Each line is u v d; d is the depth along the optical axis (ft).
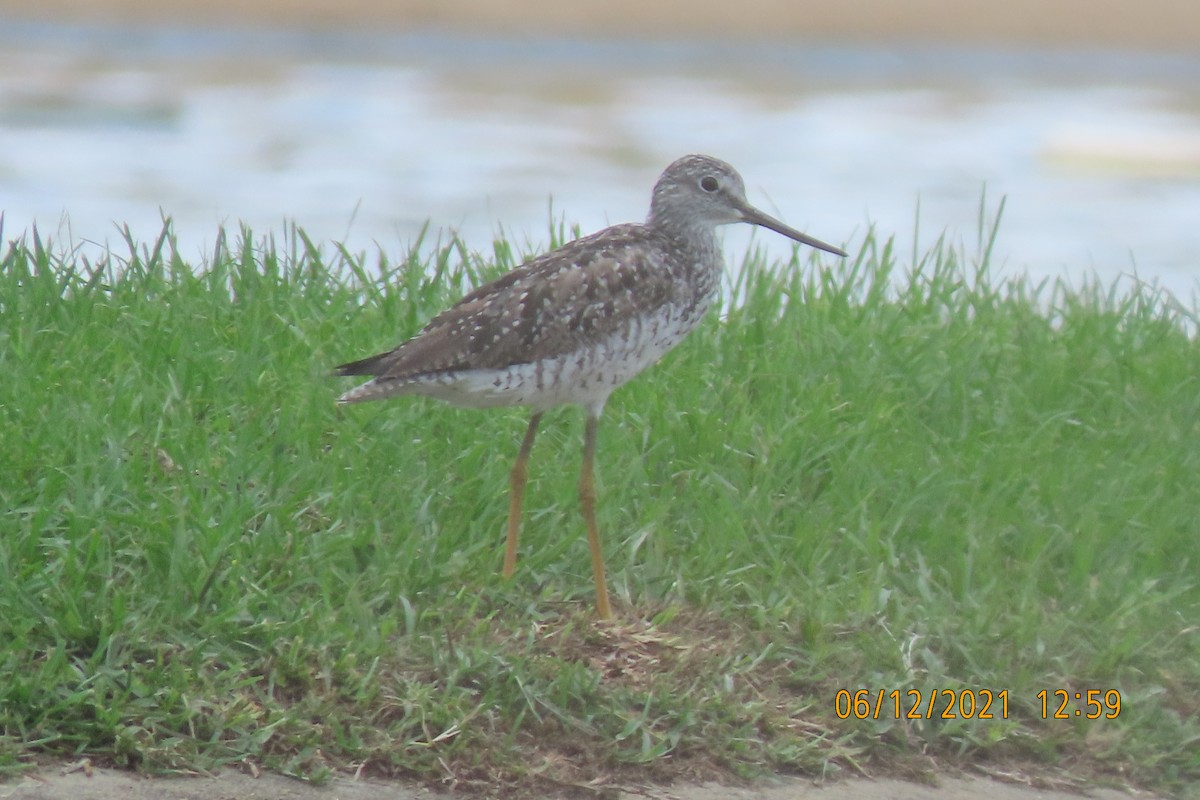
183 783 26.78
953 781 29.68
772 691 31.17
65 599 29.25
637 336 33.47
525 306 32.37
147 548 31.30
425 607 31.76
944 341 44.93
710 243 35.81
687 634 32.48
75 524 31.01
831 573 34.63
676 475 37.14
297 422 36.86
